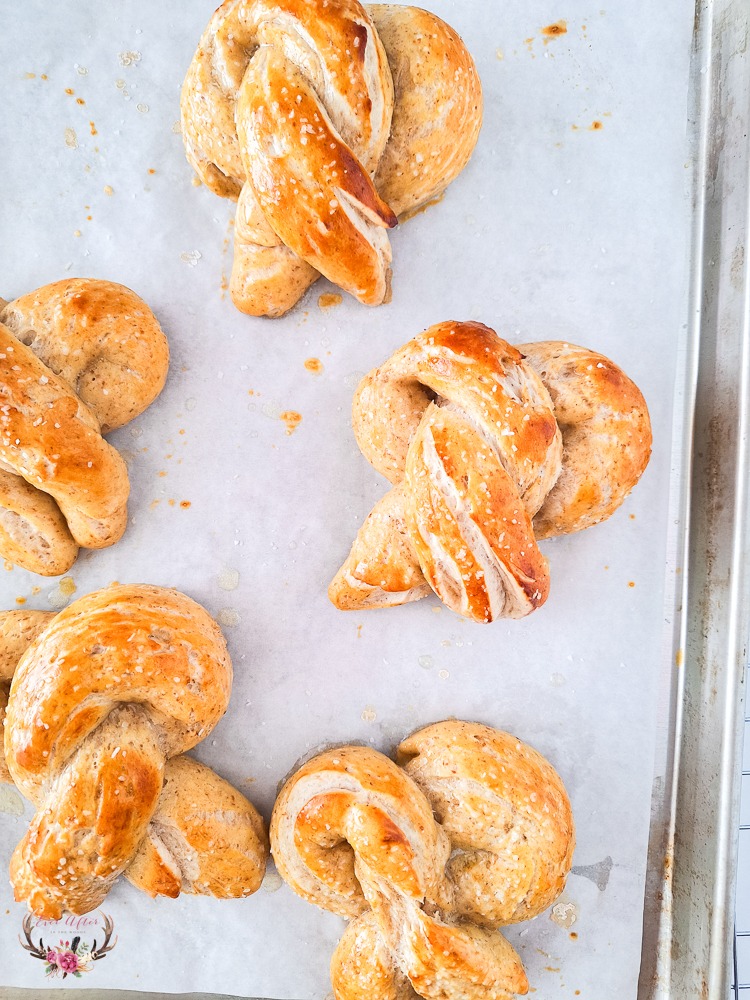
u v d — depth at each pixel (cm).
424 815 28
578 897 31
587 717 31
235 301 31
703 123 31
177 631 29
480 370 27
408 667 31
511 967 28
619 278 31
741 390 29
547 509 29
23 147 32
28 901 28
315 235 27
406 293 31
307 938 31
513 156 31
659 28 31
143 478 32
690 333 31
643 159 31
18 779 28
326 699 31
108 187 32
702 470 31
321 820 28
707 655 31
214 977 31
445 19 31
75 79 32
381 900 28
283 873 29
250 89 27
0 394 27
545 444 27
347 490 32
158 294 32
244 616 31
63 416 28
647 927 31
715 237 31
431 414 28
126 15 31
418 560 28
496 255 31
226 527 31
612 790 31
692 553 31
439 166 29
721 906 29
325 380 32
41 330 29
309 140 26
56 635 28
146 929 31
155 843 29
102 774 27
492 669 31
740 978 33
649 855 31
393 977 28
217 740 31
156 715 28
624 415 28
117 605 28
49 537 30
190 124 29
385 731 31
